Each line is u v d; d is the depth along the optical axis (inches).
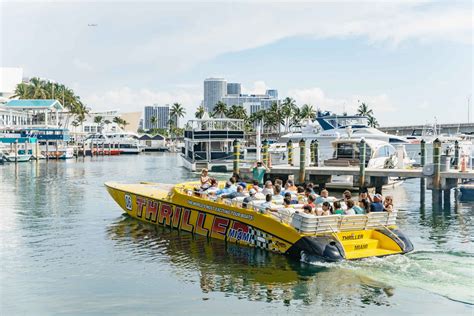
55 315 428.8
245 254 604.4
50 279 522.9
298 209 627.8
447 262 554.9
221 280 513.0
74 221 846.5
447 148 1834.4
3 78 5187.0
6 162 2888.8
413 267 536.4
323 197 645.9
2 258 605.6
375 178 1213.1
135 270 551.5
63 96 4702.3
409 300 448.5
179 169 2404.0
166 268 557.0
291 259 578.6
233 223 654.5
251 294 471.8
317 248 554.3
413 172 1106.1
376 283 491.2
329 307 437.1
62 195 1240.2
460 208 1047.0
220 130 2138.3
